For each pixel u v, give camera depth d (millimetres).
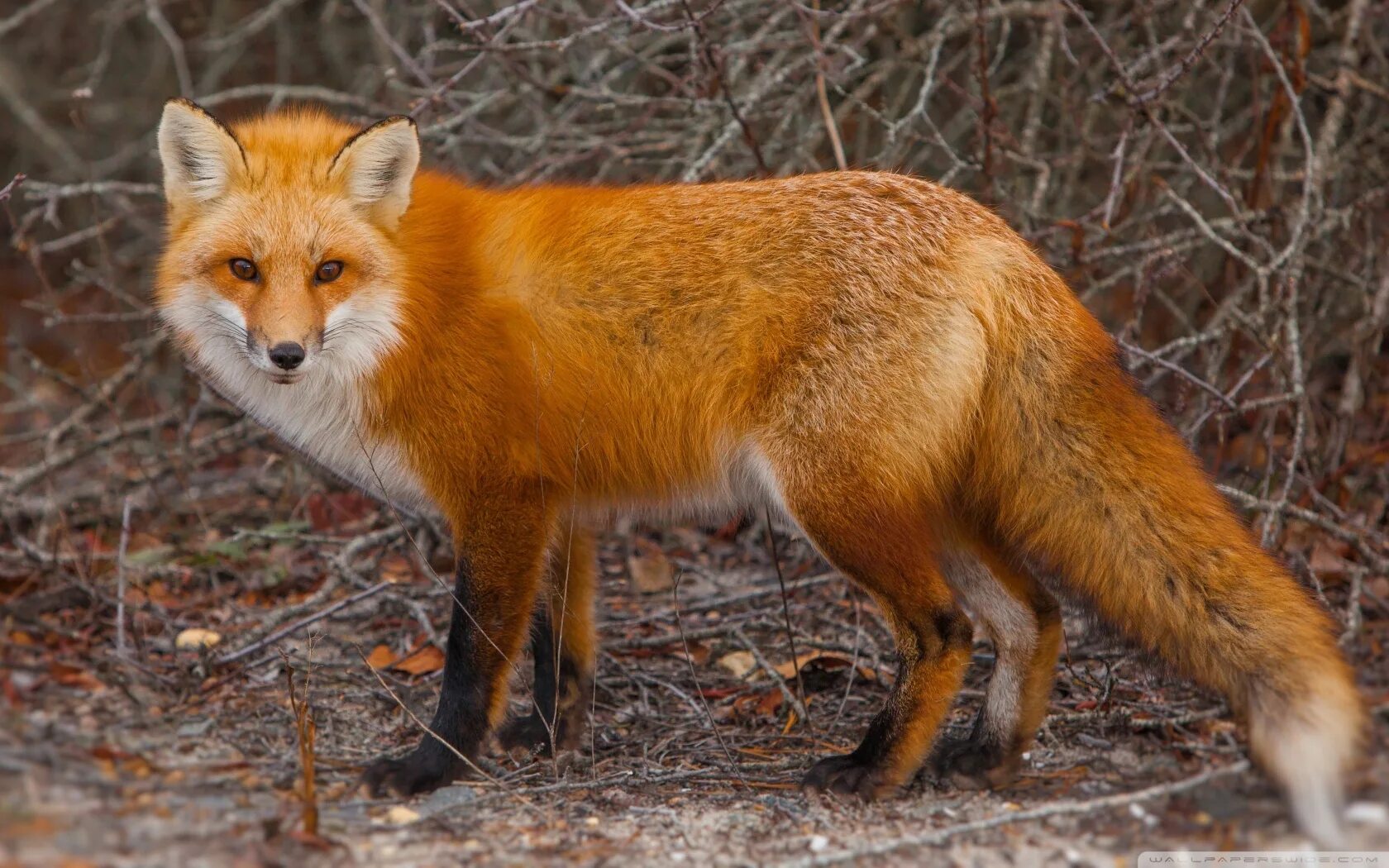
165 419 13766
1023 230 12688
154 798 7348
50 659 9406
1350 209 12438
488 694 8297
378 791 7871
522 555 8359
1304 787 6980
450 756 8125
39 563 11242
